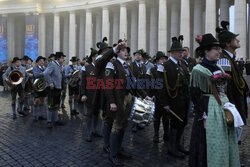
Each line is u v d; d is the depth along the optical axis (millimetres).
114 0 35469
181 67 4688
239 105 3588
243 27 24422
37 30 41438
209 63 2980
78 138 5680
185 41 28219
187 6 28484
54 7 41312
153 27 35156
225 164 2648
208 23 26562
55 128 6656
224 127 2742
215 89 2857
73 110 8797
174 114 4344
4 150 4809
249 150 4699
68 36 43625
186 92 4438
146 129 6582
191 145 2992
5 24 43250
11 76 7871
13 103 7902
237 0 24719
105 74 4004
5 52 43125
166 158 4379
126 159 4324
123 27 34594
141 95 4324
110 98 3908
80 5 39094
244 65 20797
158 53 6883
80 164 4102
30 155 4535
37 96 7484
